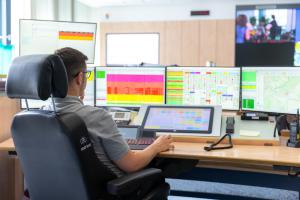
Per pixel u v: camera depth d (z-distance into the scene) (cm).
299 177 215
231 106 245
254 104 237
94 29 272
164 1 764
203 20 754
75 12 715
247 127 219
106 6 812
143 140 200
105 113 152
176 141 214
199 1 771
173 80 253
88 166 134
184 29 764
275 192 322
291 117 225
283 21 722
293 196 313
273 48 731
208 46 755
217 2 769
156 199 167
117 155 150
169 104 240
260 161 164
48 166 140
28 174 150
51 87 128
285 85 220
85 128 134
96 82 264
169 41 772
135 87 259
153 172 156
